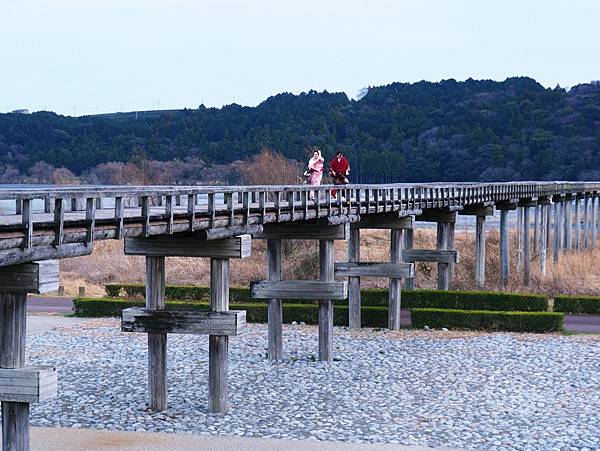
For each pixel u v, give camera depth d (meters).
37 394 30.80
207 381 54.59
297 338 70.12
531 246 113.81
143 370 57.78
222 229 42.97
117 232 33.84
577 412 48.53
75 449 40.19
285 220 49.69
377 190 63.12
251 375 56.53
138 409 47.53
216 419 45.81
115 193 33.47
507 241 94.06
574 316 82.62
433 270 95.31
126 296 89.88
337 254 107.00
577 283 94.75
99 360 61.09
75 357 62.16
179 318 45.72
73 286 98.38
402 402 50.25
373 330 74.38
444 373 57.84
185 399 49.84
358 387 53.72
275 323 60.72
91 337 70.62
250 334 72.31
